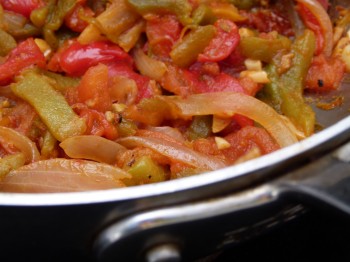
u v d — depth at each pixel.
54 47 0.39
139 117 0.34
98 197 0.23
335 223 0.34
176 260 0.25
